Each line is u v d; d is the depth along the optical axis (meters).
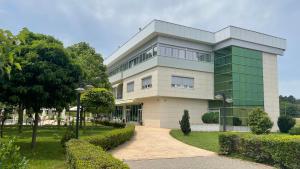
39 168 9.04
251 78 31.67
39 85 11.42
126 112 40.22
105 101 23.03
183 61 31.12
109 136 13.58
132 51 37.78
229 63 30.86
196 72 31.95
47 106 12.67
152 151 13.95
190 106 31.62
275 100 33.31
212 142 16.95
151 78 30.98
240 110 30.05
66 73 12.32
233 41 30.80
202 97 31.86
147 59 32.44
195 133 23.44
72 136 12.41
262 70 32.81
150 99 32.25
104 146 12.76
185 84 31.09
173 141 18.11
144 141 17.75
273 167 9.95
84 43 33.84
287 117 28.22
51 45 12.38
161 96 29.70
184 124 21.56
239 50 31.28
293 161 9.20
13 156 3.17
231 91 30.12
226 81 31.06
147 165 10.30
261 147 10.73
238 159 11.68
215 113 29.70
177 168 9.78
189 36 31.20
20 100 11.81
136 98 34.41
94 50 33.62
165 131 24.59
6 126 29.81
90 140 11.27
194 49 32.25
